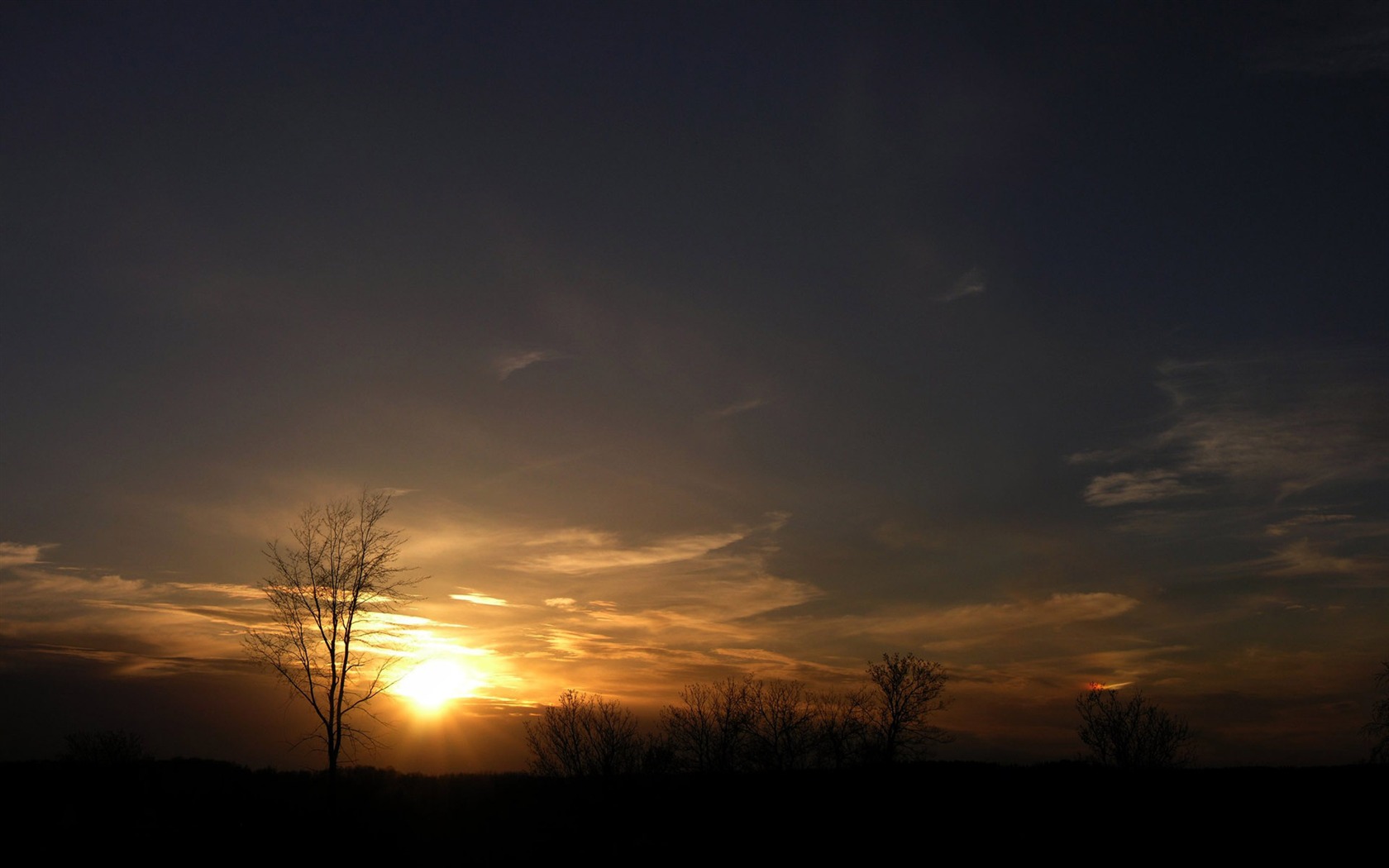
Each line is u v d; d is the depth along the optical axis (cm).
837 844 3856
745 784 4972
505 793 5000
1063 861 3472
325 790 5062
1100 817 4178
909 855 3641
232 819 4275
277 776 5500
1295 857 3431
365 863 3697
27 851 3588
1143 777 5050
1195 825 3950
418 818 4447
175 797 4700
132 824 4072
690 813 4478
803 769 5075
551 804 4716
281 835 4031
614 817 4431
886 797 4734
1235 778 4934
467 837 4128
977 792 4803
